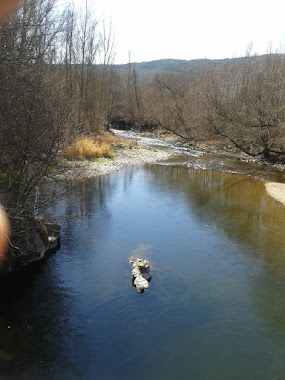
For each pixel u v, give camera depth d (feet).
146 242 41.81
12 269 33.19
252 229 47.67
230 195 64.75
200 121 134.72
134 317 27.35
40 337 24.79
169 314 27.91
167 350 24.08
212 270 35.63
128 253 38.47
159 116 178.50
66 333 25.30
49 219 45.37
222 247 41.42
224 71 186.91
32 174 33.35
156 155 108.68
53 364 22.41
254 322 27.40
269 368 22.80
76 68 105.40
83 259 36.55
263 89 103.76
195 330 26.18
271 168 92.53
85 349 23.88
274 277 34.71
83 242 40.68
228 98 134.21
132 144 117.29
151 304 29.12
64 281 32.12
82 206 54.24
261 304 29.91
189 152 118.83
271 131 100.63
